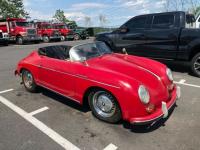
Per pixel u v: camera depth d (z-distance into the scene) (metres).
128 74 3.71
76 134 3.63
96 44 4.85
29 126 3.92
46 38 24.47
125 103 3.39
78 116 4.23
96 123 3.93
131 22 7.98
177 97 4.05
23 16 36.75
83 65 4.06
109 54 4.79
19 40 21.62
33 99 5.17
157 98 3.51
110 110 3.77
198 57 6.52
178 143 3.29
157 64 4.32
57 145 3.36
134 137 3.48
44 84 5.00
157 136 3.49
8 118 4.24
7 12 34.47
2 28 22.48
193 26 7.50
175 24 6.93
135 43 7.90
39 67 4.96
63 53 5.02
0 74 7.69
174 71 7.44
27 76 5.57
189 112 4.25
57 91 4.66
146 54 7.73
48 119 4.16
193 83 6.07
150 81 3.64
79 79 4.00
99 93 3.82
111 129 3.72
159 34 7.21
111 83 3.50
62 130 3.76
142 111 3.33
